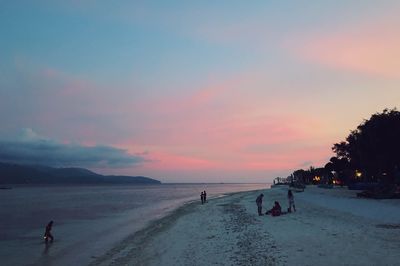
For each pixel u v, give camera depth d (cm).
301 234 2202
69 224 4300
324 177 11681
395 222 2444
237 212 4269
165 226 3591
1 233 3600
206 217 4003
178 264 1795
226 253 1895
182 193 15162
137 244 2658
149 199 10094
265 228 2597
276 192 8900
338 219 2764
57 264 2194
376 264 1422
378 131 4884
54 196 12588
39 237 3319
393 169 5225
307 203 4500
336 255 1598
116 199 10256
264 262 1598
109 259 2206
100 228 3844
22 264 2230
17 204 8244
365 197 4684
